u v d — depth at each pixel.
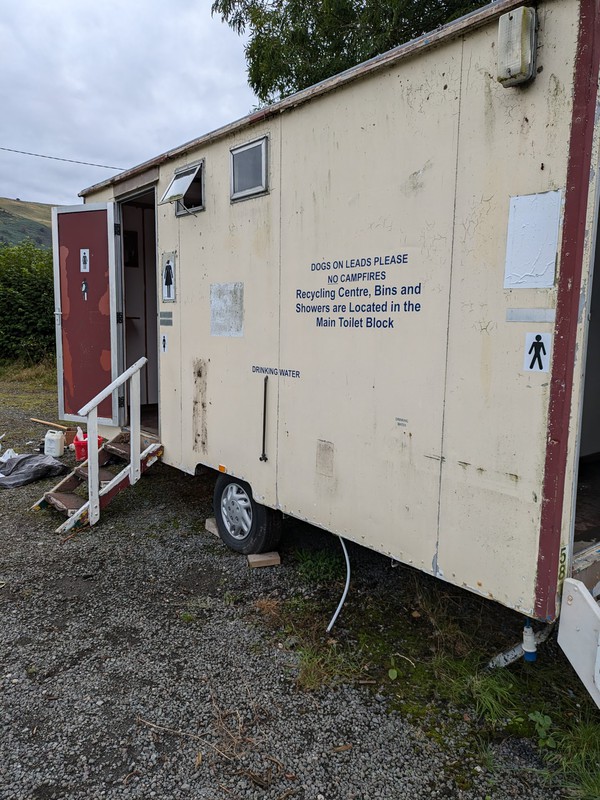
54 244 5.77
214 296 4.08
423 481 2.64
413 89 2.56
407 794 2.17
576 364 2.11
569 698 2.65
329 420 3.15
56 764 2.29
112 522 4.86
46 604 3.52
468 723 2.52
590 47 1.96
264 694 2.70
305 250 3.23
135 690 2.73
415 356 2.63
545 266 2.11
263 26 8.36
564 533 2.19
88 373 5.67
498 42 2.15
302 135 3.20
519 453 2.24
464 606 3.40
